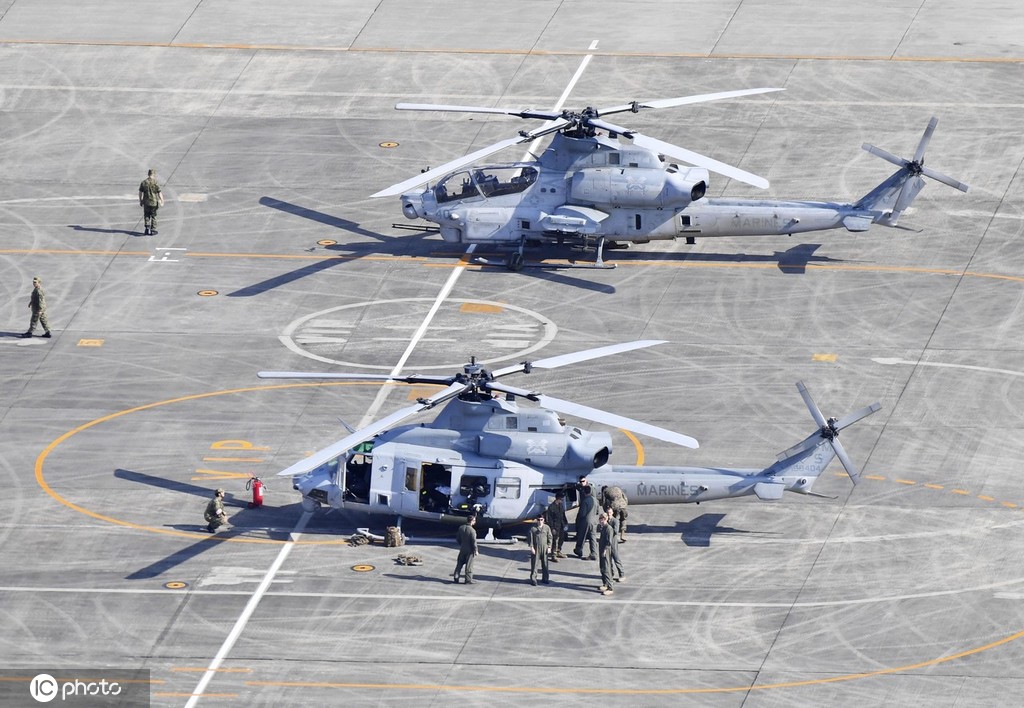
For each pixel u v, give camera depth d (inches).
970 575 7859.3
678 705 7042.3
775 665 7288.4
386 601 7716.5
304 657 7357.3
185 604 7706.7
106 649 7411.4
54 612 7652.6
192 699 7091.5
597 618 7598.4
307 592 7785.4
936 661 7303.2
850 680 7190.0
